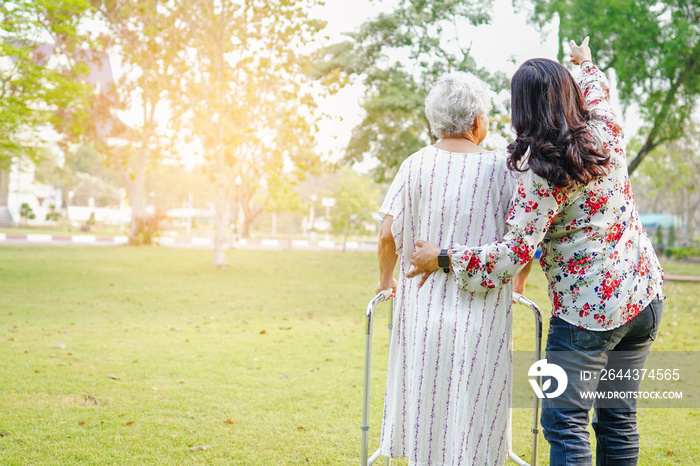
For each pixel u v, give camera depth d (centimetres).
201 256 1958
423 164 197
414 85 1708
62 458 269
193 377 430
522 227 176
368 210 2697
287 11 1391
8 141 1055
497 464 188
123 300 863
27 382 401
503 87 1417
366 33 1639
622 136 187
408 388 200
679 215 4381
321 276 1366
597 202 176
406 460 280
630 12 1439
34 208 4681
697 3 1461
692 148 2367
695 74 1519
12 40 944
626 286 176
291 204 2720
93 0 1683
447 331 188
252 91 1417
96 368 448
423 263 188
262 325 680
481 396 186
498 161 193
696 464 276
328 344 569
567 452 175
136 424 321
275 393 391
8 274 1157
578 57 212
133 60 1681
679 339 632
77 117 1127
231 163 1578
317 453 284
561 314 181
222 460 272
